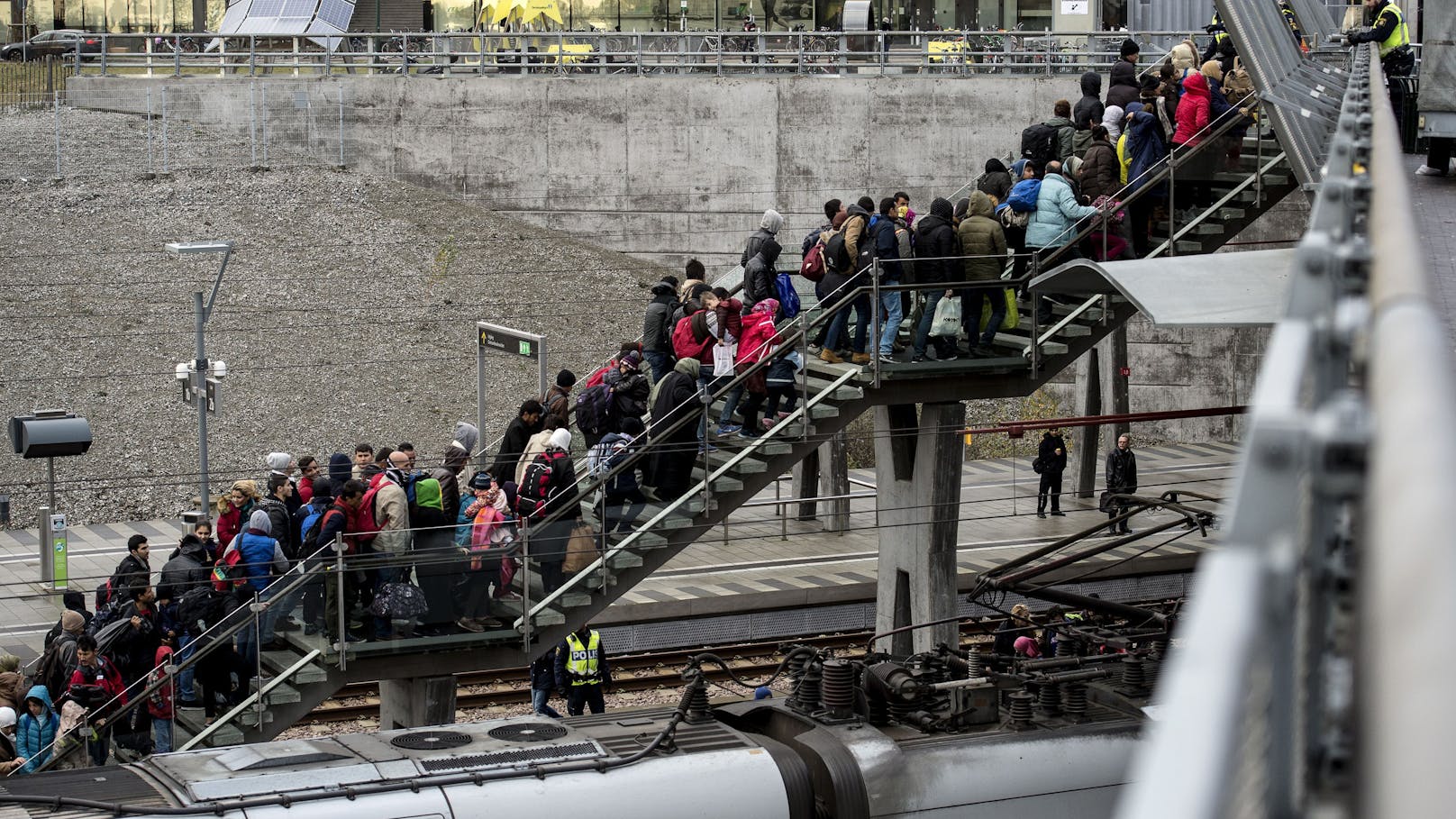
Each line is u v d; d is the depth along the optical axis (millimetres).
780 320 18719
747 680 22328
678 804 11039
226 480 32562
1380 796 998
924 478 20297
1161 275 11242
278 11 49719
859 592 25078
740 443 17719
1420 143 21047
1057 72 41906
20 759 14703
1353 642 1280
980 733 12383
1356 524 1409
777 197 42375
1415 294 1626
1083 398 31672
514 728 11789
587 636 18344
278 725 15062
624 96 42906
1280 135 14789
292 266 40750
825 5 49562
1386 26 18781
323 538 15359
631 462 16828
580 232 43469
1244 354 38719
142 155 45031
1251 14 15992
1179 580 26594
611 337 39750
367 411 35688
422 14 53438
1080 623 16891
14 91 48719
